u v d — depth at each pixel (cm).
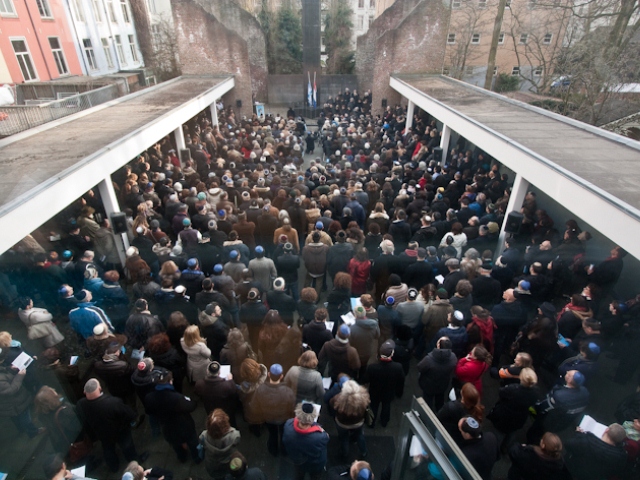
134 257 587
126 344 512
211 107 1664
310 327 485
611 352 597
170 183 893
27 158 696
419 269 583
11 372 444
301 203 762
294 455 364
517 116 1030
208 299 523
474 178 939
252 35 2573
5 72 1605
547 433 347
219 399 412
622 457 354
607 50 1498
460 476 228
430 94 1415
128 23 2758
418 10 1914
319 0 2231
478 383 446
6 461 445
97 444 472
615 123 1480
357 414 396
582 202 564
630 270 703
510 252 621
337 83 2752
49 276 615
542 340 494
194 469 447
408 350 505
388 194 845
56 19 1944
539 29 2298
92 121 975
